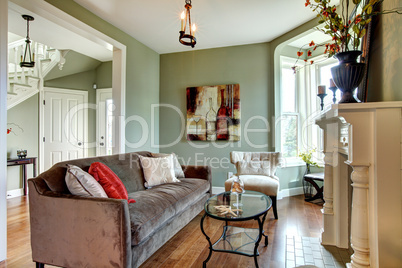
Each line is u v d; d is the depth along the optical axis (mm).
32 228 1745
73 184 1731
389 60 1414
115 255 1528
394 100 1352
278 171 3818
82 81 5031
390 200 1268
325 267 1824
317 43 3834
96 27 2926
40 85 4441
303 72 4090
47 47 4352
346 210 2148
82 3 2660
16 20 2883
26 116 4289
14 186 4051
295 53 4031
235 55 3990
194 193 2678
